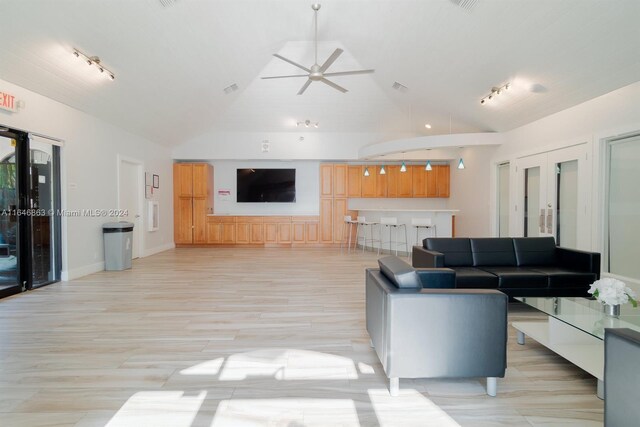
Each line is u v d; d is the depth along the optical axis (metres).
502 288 3.40
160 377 2.11
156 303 3.70
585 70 3.78
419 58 4.86
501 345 1.92
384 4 3.92
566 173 4.77
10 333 2.81
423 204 9.10
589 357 2.13
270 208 9.26
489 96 5.05
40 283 4.45
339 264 6.24
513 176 5.87
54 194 4.64
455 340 1.91
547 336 2.47
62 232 4.69
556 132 4.86
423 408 1.82
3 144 3.92
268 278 5.01
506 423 1.69
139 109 5.63
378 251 7.91
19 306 3.56
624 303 2.27
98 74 4.29
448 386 2.04
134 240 6.74
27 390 1.96
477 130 6.92
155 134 6.96
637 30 3.03
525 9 3.32
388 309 1.90
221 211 9.23
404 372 1.91
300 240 8.87
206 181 8.55
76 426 1.65
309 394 1.94
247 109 7.27
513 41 3.80
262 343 2.64
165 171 7.95
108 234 5.51
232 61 5.16
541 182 5.21
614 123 3.91
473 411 1.79
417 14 3.94
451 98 5.74
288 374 2.16
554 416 1.74
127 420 1.70
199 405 1.83
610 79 3.73
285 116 7.55
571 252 3.73
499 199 6.51
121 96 5.01
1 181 3.94
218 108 6.91
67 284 4.56
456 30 3.96
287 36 4.87
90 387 1.99
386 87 6.27
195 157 8.31
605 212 4.14
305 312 3.40
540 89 4.46
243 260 6.68
